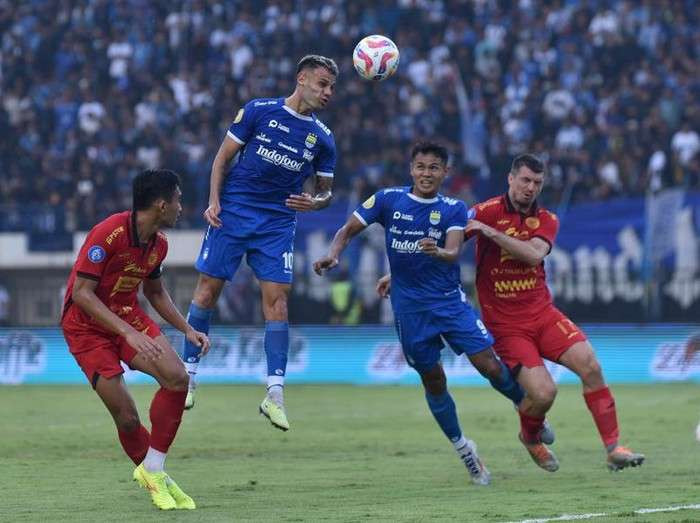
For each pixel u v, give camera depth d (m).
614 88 49.72
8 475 18.16
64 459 20.42
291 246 17.58
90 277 13.88
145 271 14.33
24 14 55.47
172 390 14.20
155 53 53.62
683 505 14.52
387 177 45.44
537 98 49.28
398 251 16.94
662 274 40.16
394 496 15.64
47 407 31.38
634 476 17.84
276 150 17.14
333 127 48.28
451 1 53.28
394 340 40.38
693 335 39.25
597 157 46.22
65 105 51.47
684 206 40.19
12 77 53.69
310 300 41.53
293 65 52.28
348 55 52.16
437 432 25.34
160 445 14.30
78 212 45.53
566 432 24.95
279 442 23.47
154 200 13.91
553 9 52.69
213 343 40.91
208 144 48.47
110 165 48.66
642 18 51.69
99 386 14.26
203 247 17.62
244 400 33.56
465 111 49.00
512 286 17.58
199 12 54.44
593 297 40.62
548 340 17.52
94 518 13.56
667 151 46.06
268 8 54.22
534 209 17.95
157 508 14.34
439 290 17.03
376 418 28.50
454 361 39.81
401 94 49.94
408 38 52.06
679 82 49.22
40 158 49.94
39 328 41.28
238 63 52.62
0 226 45.00
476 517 13.49
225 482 17.34
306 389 37.62
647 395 34.25
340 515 13.70
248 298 41.44
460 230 16.83
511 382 17.47
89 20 54.84
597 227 40.72
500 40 51.97
